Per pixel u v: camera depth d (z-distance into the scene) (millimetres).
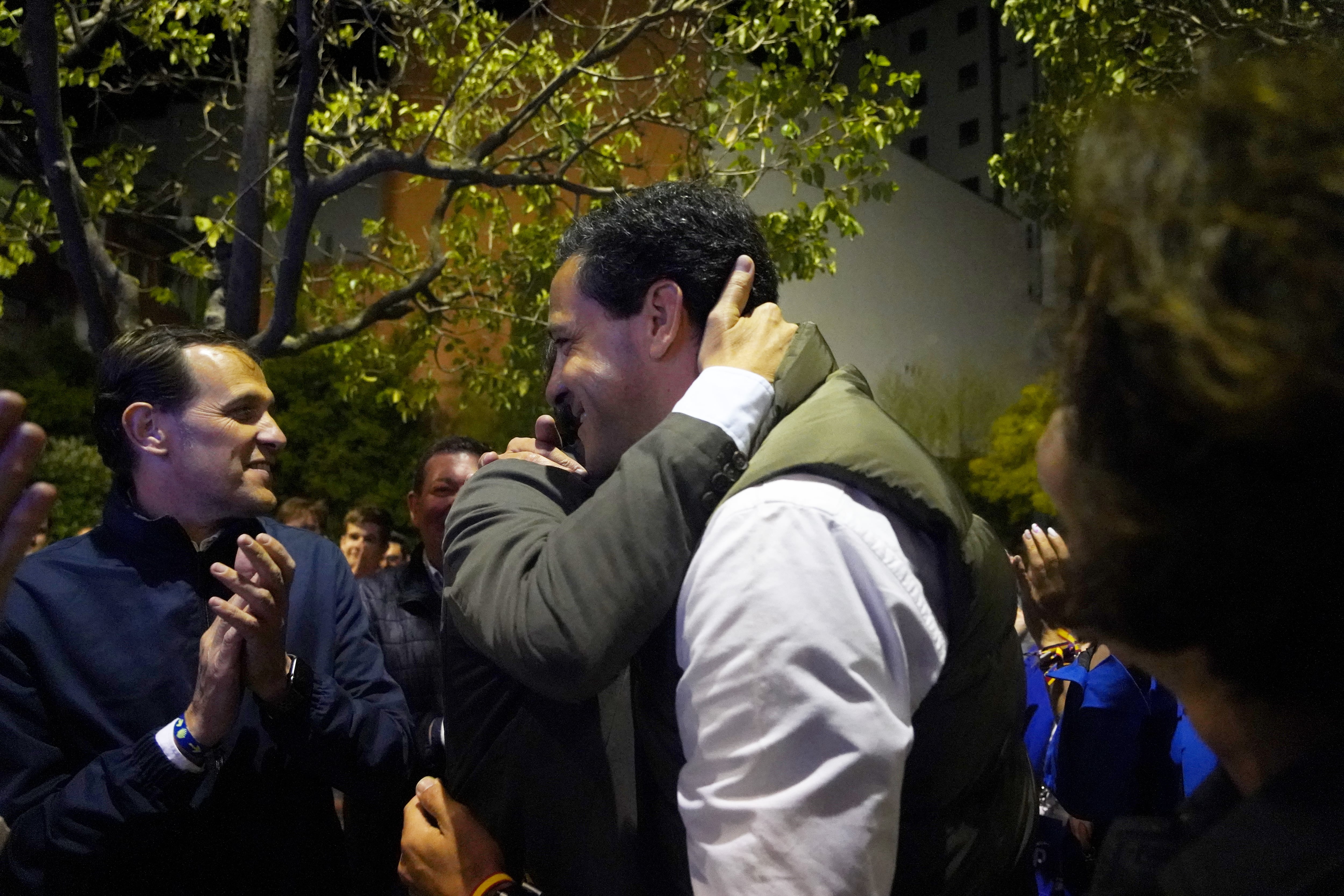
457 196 7172
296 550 1920
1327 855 499
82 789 1476
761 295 1201
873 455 949
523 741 1111
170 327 1805
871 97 6090
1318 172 490
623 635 958
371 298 7930
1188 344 483
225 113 6191
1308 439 469
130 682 1621
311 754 1610
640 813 1067
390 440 16266
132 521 1696
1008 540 17547
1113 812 2115
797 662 876
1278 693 531
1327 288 468
